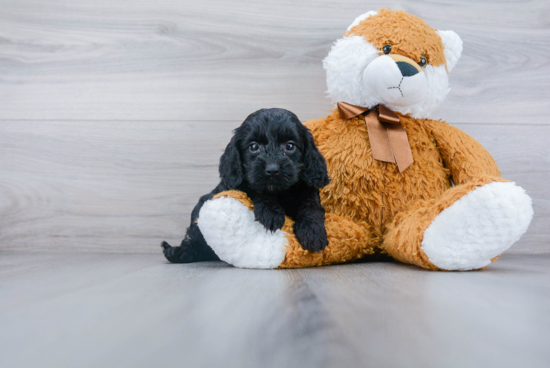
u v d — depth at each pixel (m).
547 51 2.07
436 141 1.58
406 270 1.25
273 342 0.60
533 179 2.02
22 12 2.11
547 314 0.74
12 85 2.09
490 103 2.05
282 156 1.27
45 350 0.58
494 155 2.03
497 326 0.67
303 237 1.28
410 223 1.32
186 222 2.04
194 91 2.08
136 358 0.54
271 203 1.30
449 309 0.77
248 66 2.08
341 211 1.51
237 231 1.28
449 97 2.04
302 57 2.08
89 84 2.09
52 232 2.04
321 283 1.02
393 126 1.53
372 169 1.48
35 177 2.05
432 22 2.07
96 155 2.06
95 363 0.53
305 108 2.07
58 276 1.21
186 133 2.07
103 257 1.82
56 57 2.10
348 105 1.57
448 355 0.55
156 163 2.06
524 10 2.08
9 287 1.03
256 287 0.97
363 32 1.55
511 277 1.13
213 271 1.26
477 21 2.07
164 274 1.21
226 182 1.36
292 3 2.09
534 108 2.05
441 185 1.52
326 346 0.58
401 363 0.52
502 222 1.16
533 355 0.55
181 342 0.60
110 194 2.05
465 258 1.20
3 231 2.04
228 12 2.09
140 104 2.08
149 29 2.11
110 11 2.11
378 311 0.75
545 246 1.98
